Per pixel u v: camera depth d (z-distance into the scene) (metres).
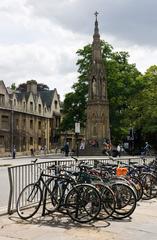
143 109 54.31
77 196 10.00
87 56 53.31
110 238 8.59
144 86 55.25
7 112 64.56
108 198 10.46
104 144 42.84
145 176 13.98
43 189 10.54
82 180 10.85
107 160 18.69
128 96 54.59
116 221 10.24
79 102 53.53
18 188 11.55
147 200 13.76
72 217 9.98
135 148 59.22
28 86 76.12
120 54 56.22
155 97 54.22
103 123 47.59
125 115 54.25
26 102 70.56
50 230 9.11
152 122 54.31
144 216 10.99
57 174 10.74
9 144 64.44
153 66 55.78
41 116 75.12
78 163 13.37
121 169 12.22
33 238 8.45
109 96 53.03
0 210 10.80
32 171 12.62
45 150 68.56
